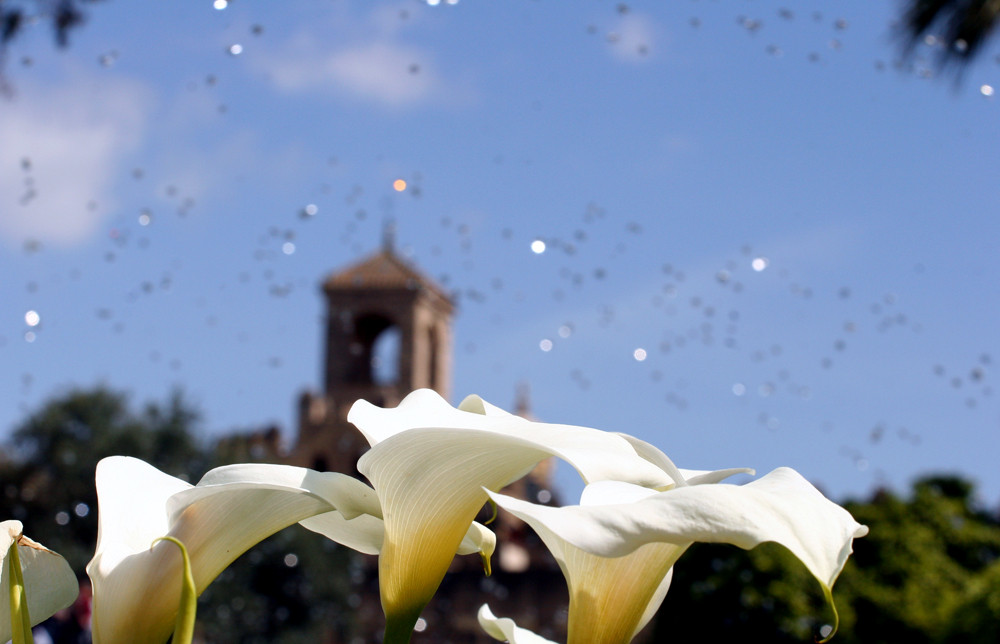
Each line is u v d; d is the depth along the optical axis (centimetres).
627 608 77
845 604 1553
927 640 1546
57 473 2331
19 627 76
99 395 2456
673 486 66
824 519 56
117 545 79
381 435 80
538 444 69
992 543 1723
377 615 2700
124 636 76
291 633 2355
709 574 1537
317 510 79
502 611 3112
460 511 79
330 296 3853
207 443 2505
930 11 809
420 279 3884
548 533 78
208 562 78
